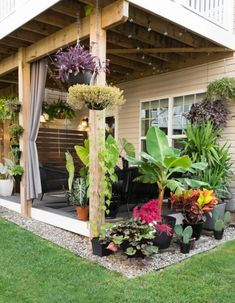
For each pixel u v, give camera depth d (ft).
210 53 19.30
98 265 10.80
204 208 13.85
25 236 14.10
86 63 11.11
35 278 9.68
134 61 21.48
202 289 9.13
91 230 12.92
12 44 17.89
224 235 14.90
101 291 8.87
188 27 15.16
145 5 12.83
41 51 16.85
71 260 11.21
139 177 14.16
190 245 12.39
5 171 22.85
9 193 22.90
